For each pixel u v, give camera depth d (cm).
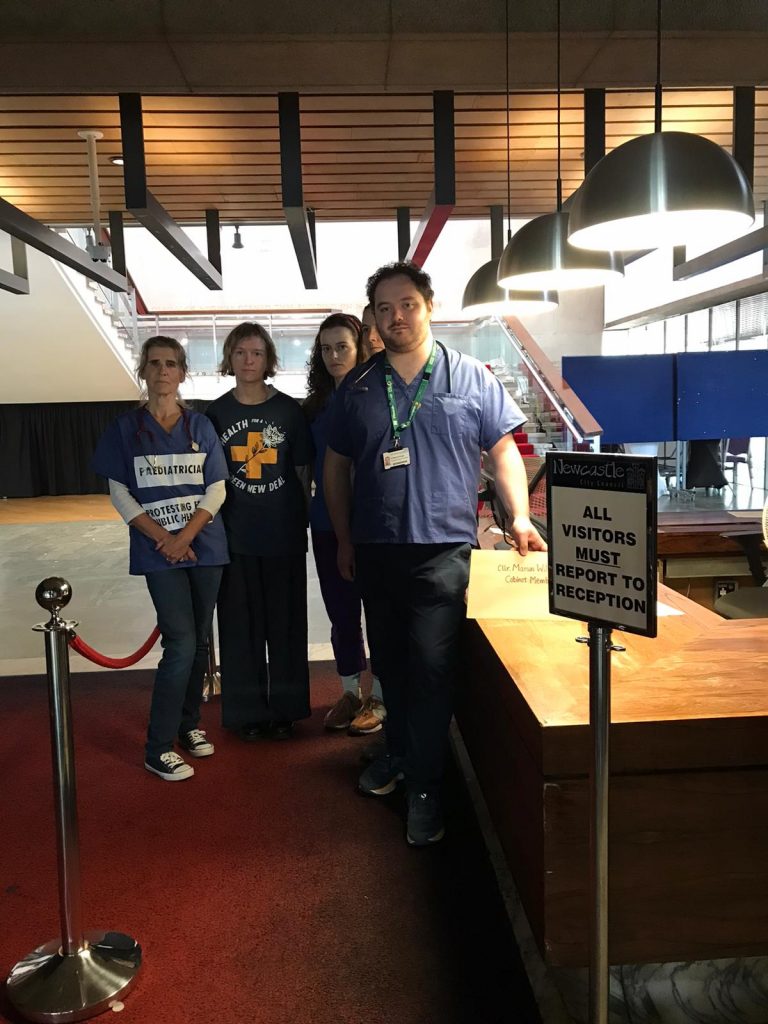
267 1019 165
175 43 327
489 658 199
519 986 173
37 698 365
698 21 332
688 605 234
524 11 327
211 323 1434
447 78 373
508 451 229
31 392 1408
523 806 168
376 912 200
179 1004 170
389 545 223
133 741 310
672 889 153
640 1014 175
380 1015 165
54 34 319
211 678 357
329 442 245
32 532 1019
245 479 288
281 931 193
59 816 175
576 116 450
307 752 296
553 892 152
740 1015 176
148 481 270
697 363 695
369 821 245
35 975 174
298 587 300
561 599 132
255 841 234
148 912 201
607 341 1598
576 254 298
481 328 1277
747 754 150
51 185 577
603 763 130
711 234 245
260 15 322
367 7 322
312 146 499
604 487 122
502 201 637
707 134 494
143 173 400
